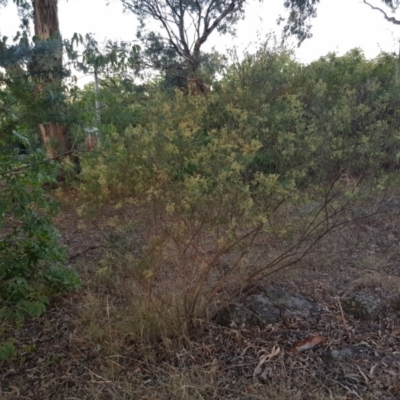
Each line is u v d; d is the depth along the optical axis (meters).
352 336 3.05
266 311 3.29
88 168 2.82
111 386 2.62
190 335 3.08
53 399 2.57
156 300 3.25
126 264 3.10
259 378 2.65
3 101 2.99
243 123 2.79
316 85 3.32
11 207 3.04
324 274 4.05
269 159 2.92
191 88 3.53
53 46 2.93
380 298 3.56
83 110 3.16
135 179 2.78
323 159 2.97
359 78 4.43
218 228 2.84
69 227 5.40
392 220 4.63
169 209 2.62
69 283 3.62
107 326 3.15
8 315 2.65
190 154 2.73
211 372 2.69
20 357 3.01
